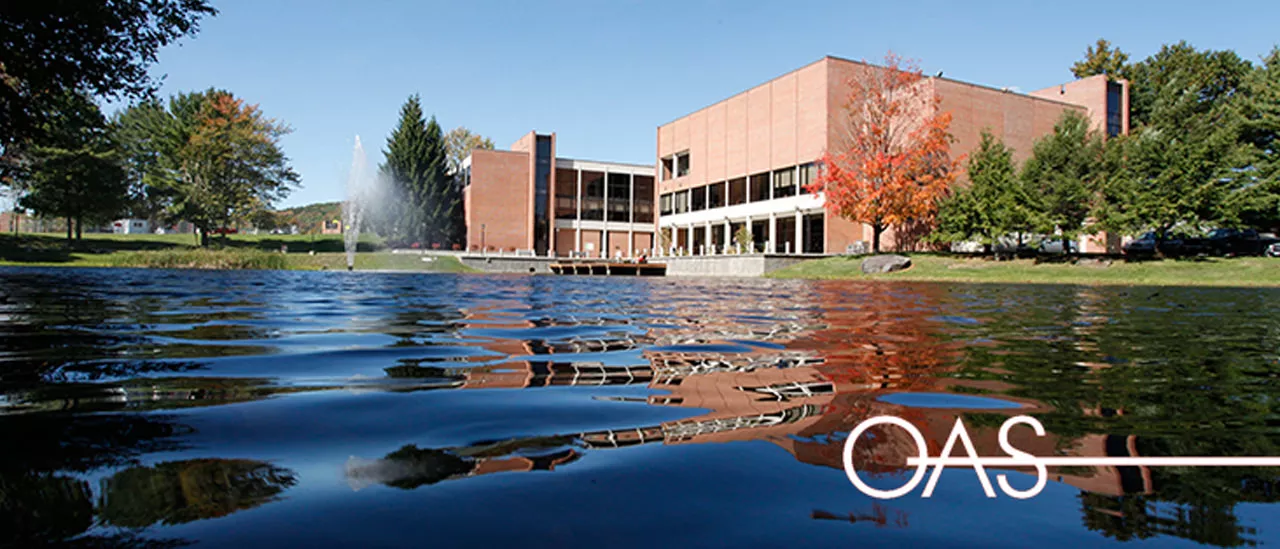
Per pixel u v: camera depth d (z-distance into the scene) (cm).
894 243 3378
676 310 755
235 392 252
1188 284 1788
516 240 4769
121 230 7131
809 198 3484
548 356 368
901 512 139
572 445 184
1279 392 274
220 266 3184
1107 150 2606
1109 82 4019
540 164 4862
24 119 1056
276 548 111
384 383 277
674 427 206
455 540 117
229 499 136
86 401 232
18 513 126
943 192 3028
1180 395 267
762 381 290
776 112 3712
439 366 327
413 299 935
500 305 825
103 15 936
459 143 6481
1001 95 3506
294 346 399
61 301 764
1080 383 292
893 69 3066
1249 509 143
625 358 361
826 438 195
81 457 165
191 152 4912
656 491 147
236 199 5156
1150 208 2417
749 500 143
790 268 3002
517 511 133
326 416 214
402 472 157
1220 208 2358
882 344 434
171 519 124
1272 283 1762
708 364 340
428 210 4834
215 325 517
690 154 4597
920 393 265
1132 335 508
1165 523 135
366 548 112
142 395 245
